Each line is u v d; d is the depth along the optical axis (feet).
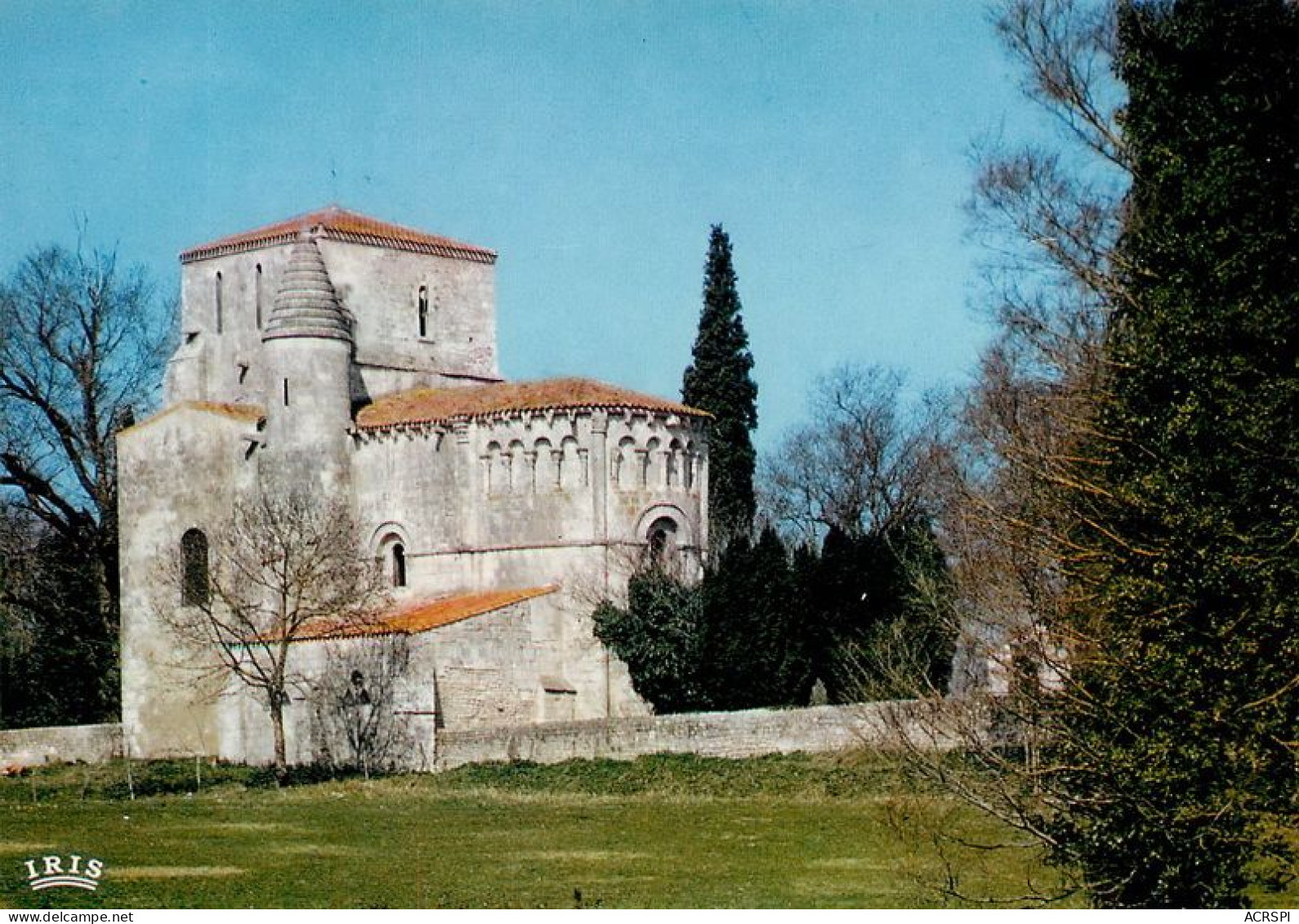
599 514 265.54
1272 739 103.45
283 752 241.76
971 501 156.04
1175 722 105.19
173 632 281.74
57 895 147.33
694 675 255.09
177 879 156.46
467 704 252.42
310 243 285.84
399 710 249.55
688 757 228.43
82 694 314.55
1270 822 104.73
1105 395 113.39
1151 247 113.70
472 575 272.10
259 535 265.34
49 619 316.81
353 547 273.54
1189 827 105.19
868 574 246.06
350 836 184.55
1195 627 105.91
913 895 140.67
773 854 166.09
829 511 360.28
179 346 316.40
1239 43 113.70
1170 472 108.37
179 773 258.37
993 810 113.60
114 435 309.42
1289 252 109.19
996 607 142.10
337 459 280.51
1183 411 108.06
